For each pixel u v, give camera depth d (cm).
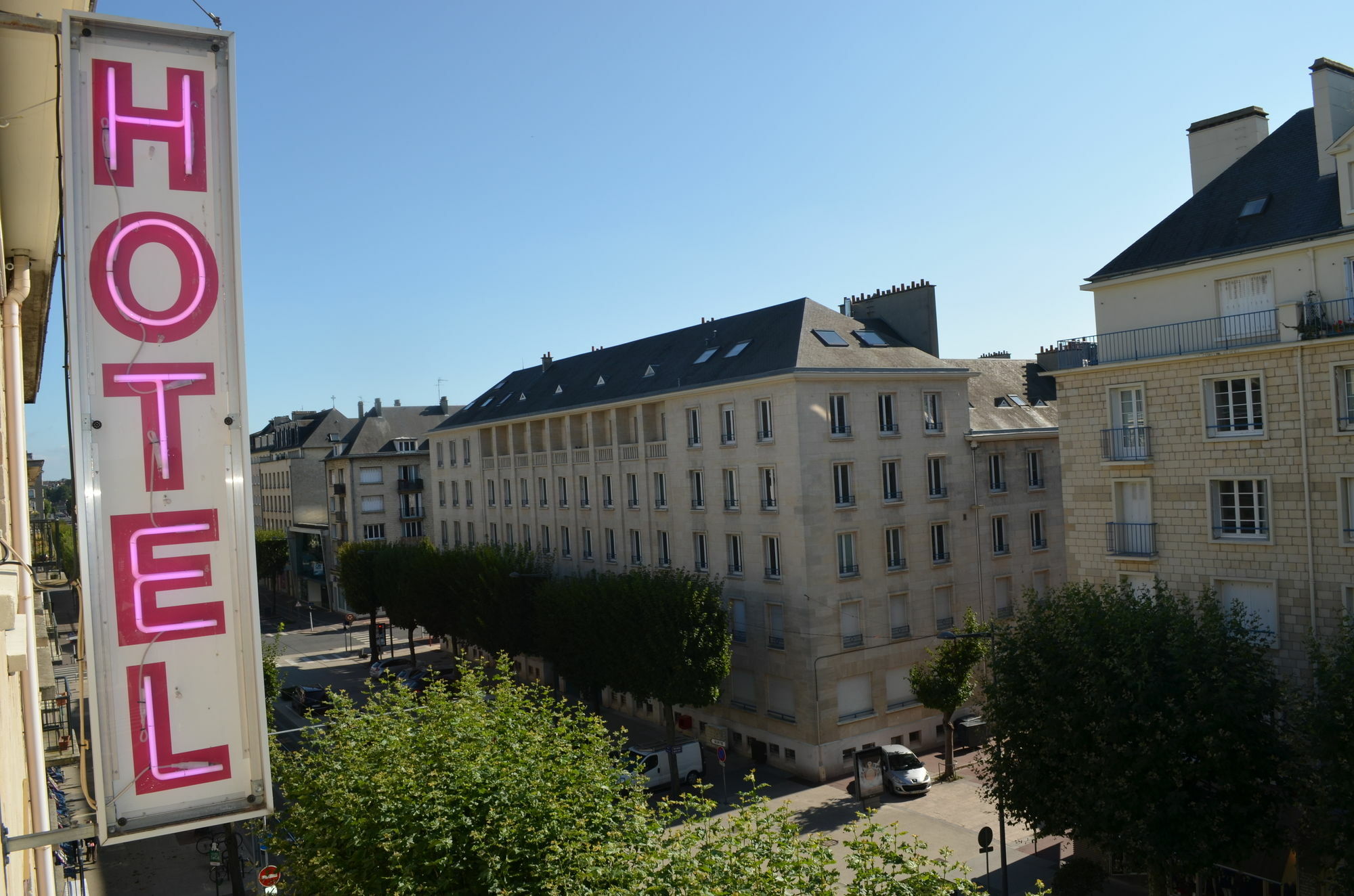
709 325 4669
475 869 1458
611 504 4750
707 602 3522
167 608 630
